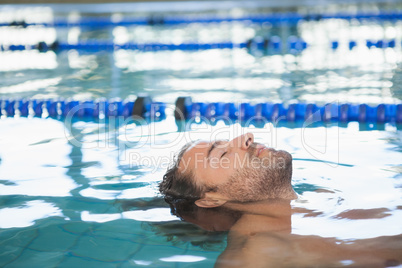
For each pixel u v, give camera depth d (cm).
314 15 1199
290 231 239
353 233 235
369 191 293
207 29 1125
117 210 274
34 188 315
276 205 272
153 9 1405
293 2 1416
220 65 777
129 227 250
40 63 837
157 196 293
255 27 1124
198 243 230
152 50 944
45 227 253
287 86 616
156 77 698
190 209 271
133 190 306
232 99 556
